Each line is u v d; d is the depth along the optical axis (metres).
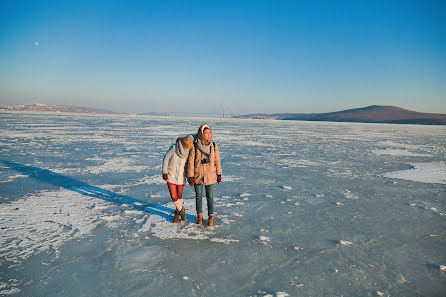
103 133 21.62
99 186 6.06
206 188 3.94
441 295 2.43
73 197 5.18
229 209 4.73
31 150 11.41
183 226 3.90
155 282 2.49
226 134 25.19
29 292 2.30
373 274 2.76
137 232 3.64
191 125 40.47
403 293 2.44
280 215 4.50
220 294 2.34
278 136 24.55
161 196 5.39
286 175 7.86
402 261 3.05
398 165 10.30
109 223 3.95
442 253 3.28
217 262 2.90
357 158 11.97
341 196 5.80
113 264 2.80
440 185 7.11
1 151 10.92
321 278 2.65
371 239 3.64
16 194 5.28
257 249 3.25
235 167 8.92
